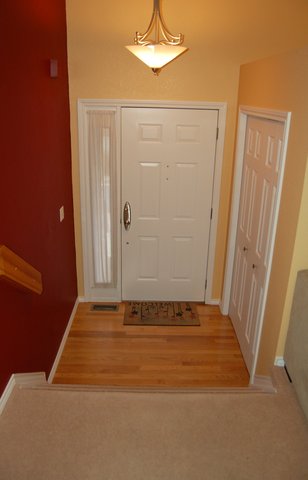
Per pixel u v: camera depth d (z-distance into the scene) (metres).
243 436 1.84
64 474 1.62
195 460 1.70
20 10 2.15
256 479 1.62
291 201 2.24
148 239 4.14
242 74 3.46
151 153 3.84
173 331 3.84
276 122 2.62
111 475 1.62
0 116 1.87
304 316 2.08
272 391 2.22
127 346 3.59
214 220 4.04
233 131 3.75
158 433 1.83
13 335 2.12
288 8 3.38
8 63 1.97
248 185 3.39
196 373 3.28
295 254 2.19
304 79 2.08
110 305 4.25
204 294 4.35
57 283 3.21
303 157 2.07
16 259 1.82
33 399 2.01
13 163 2.06
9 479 1.59
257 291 3.03
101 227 4.05
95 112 3.68
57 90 3.11
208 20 3.41
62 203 3.36
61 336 3.43
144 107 3.69
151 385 3.13
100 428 1.85
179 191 3.97
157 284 4.31
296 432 1.88
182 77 3.59
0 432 1.81
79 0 3.34
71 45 3.46
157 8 2.51
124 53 3.52
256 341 2.94
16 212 2.11
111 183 3.91
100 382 3.14
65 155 3.47
